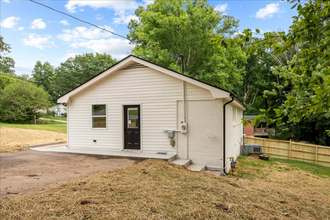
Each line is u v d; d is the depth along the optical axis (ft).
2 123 76.59
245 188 16.30
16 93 86.12
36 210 10.11
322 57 9.79
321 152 42.86
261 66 94.68
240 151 45.24
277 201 13.76
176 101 27.40
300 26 9.26
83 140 32.27
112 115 30.66
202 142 26.27
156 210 10.54
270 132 82.84
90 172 18.99
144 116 28.94
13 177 17.17
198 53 64.39
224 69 66.28
